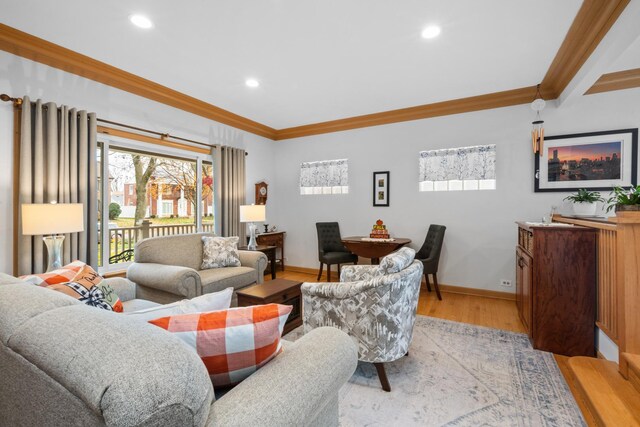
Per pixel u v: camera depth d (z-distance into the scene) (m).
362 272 2.59
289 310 1.01
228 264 3.45
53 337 0.70
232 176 4.52
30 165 2.57
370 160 4.68
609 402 1.66
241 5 2.10
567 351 2.37
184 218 4.28
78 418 0.64
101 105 3.12
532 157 3.67
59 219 2.32
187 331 0.90
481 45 2.61
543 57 2.80
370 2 2.08
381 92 3.66
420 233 4.34
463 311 3.38
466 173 4.02
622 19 2.02
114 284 2.29
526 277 2.74
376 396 1.87
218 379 0.95
